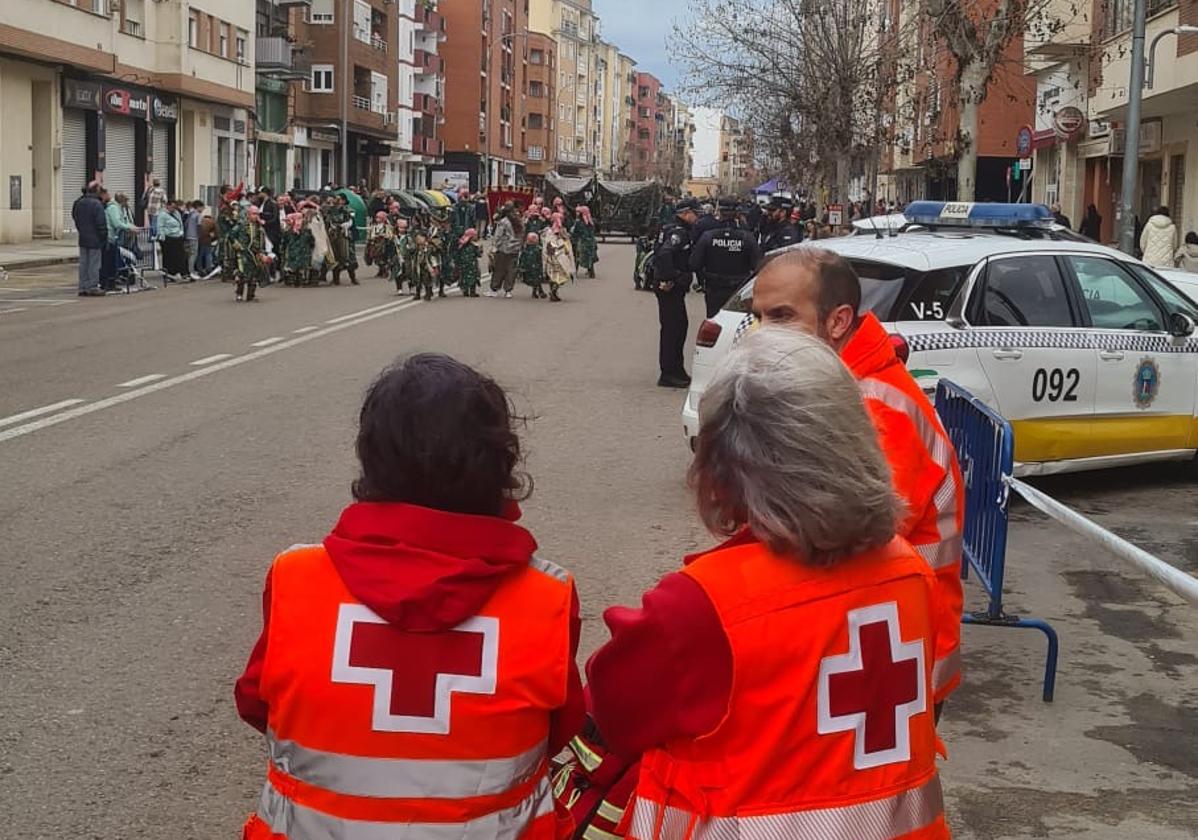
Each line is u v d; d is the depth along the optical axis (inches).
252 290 967.6
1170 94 949.8
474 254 1086.4
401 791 88.0
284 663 88.6
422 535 89.5
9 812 172.4
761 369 91.2
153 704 208.5
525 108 5113.2
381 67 3029.0
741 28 1552.7
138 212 1889.8
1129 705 223.1
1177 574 153.3
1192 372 378.0
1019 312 352.5
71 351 642.8
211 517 326.6
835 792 87.3
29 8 1498.5
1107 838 174.2
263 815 92.2
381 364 616.7
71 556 289.9
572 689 93.7
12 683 215.9
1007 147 1707.7
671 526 328.2
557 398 538.0
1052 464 358.9
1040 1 928.9
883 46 1429.6
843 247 363.6
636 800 92.2
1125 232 800.9
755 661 86.2
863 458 89.7
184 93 1969.7
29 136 1583.4
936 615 94.4
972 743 206.1
